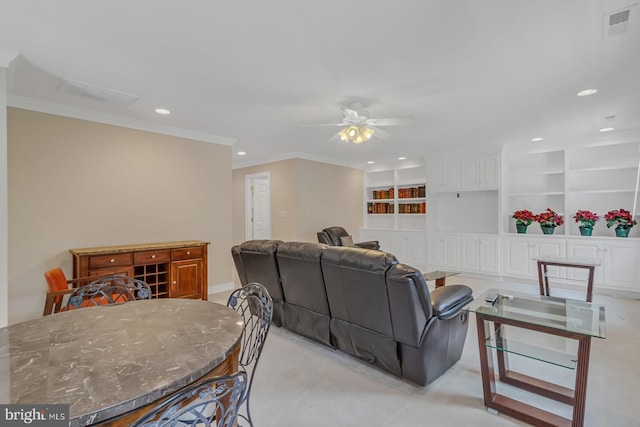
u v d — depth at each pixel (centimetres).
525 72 256
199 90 293
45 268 324
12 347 116
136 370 100
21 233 312
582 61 238
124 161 379
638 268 423
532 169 544
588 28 196
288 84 279
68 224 338
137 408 86
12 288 307
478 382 226
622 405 196
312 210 639
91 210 354
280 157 632
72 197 341
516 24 193
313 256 252
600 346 281
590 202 494
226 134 455
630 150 462
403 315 202
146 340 123
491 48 221
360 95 304
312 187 639
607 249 444
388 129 428
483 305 226
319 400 205
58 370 99
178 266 376
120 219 375
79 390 88
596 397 205
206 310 161
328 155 630
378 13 183
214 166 465
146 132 398
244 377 102
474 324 345
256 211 740
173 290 372
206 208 456
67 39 209
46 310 236
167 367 102
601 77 266
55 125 331
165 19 188
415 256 645
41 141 323
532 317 197
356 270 220
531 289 479
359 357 250
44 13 181
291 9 179
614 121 391
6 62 225
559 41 211
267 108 340
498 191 539
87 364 104
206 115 365
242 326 140
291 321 298
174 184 423
